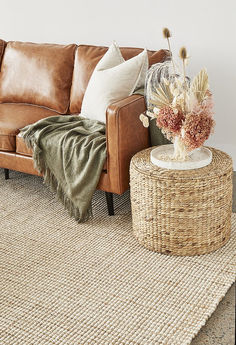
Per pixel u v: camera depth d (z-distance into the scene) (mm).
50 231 2734
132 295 2178
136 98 2740
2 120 3232
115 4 3494
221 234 2457
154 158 2457
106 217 2863
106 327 1994
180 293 2172
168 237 2416
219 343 1902
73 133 2875
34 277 2336
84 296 2186
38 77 3504
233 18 3139
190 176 2295
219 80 3322
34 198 3139
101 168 2709
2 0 3955
